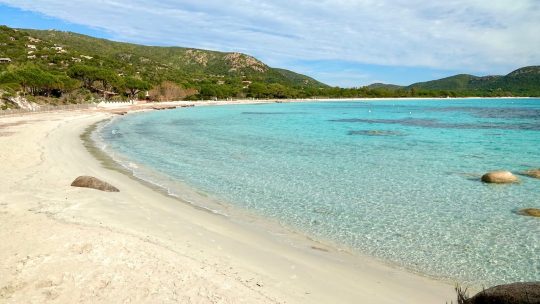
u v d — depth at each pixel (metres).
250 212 13.96
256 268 9.07
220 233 11.52
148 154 26.31
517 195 16.38
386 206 14.88
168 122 53.84
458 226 12.70
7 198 13.45
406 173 20.81
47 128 37.22
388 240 11.48
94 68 93.19
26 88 68.94
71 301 6.96
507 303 6.10
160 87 109.06
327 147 30.53
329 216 13.64
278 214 13.79
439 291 8.46
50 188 15.21
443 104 130.88
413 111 87.50
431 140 35.19
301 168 22.09
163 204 14.34
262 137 37.19
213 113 75.12
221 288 7.68
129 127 45.69
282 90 147.12
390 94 176.62
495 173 18.80
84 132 38.41
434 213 14.03
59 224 10.85
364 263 9.85
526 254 10.49
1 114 48.56
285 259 9.82
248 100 128.50
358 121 58.19
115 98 92.44
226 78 172.50
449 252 10.64
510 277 9.21
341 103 135.50
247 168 21.94
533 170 20.53
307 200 15.60
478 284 8.86
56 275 7.85
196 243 10.45
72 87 79.19
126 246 9.43
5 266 8.19
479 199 15.83
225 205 14.75
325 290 8.19
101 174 18.94
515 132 42.16
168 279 7.89
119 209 13.09
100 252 8.98
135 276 7.93
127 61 178.50
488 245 11.13
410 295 8.23
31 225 10.70
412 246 11.05
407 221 13.16
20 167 18.98
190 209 13.95
